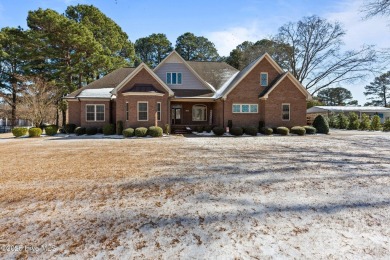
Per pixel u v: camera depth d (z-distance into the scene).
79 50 30.83
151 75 20.25
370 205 4.20
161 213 3.89
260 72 22.34
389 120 27.05
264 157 9.14
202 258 2.63
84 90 23.59
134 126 19.36
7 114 35.31
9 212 3.99
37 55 29.72
